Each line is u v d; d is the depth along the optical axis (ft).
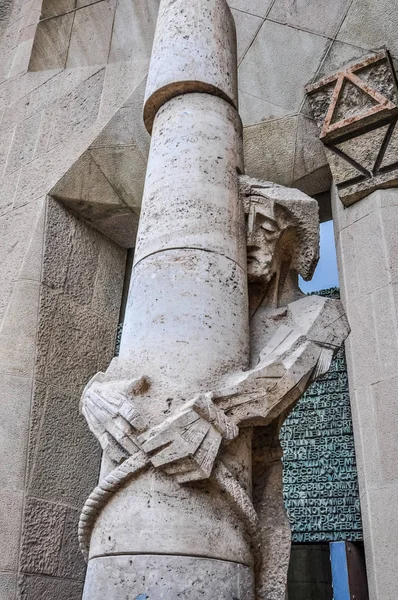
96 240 14.98
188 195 6.57
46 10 18.19
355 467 11.70
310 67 13.08
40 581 11.03
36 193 14.58
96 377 6.09
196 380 5.64
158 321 5.97
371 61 11.94
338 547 11.28
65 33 17.61
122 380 5.77
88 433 12.92
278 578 5.60
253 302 7.03
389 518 9.01
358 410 10.12
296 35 13.56
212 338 5.89
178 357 5.75
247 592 5.12
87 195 14.38
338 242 11.85
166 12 8.21
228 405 5.48
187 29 7.77
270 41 13.89
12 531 10.94
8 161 16.38
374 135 11.49
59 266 13.78
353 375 10.41
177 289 6.07
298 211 6.88
